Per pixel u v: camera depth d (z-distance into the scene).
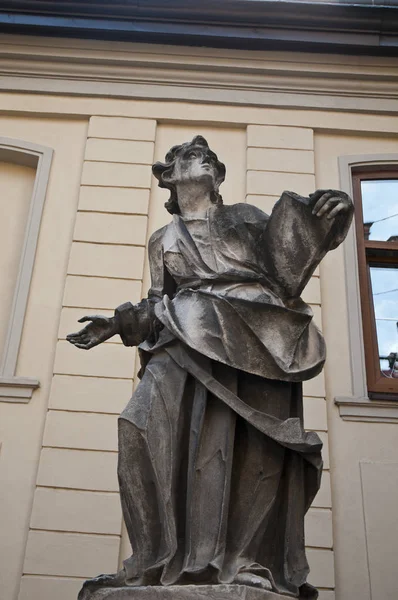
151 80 8.56
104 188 7.87
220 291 3.42
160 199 7.89
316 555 6.14
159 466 3.10
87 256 7.47
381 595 6.05
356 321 7.30
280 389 3.24
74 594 5.95
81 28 8.62
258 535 3.06
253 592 2.79
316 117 8.45
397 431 6.75
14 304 7.27
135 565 2.99
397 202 8.19
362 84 8.64
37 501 6.30
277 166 8.09
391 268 7.86
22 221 8.00
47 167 8.05
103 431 6.62
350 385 6.99
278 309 3.26
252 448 3.16
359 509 6.40
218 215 3.67
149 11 8.70
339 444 6.69
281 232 3.41
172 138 8.30
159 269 3.70
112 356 6.96
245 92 8.55
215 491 3.05
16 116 8.41
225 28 8.72
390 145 8.41
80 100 8.46
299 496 3.16
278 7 8.73
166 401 3.20
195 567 2.90
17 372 6.95
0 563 6.10
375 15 8.74
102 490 6.37
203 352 3.18
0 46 8.63
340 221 3.30
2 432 6.66
